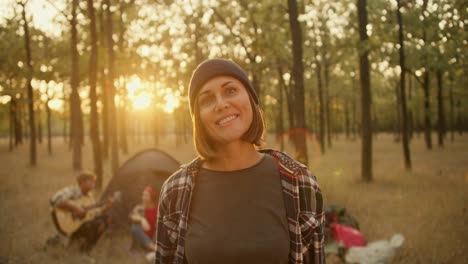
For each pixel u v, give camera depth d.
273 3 10.12
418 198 7.84
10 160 19.77
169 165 6.59
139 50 18.39
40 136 38.69
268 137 46.56
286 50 12.21
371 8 11.84
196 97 1.33
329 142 28.16
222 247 1.25
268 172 1.35
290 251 1.31
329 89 29.36
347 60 21.17
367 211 6.96
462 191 8.33
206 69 1.31
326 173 11.94
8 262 5.07
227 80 1.29
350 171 12.49
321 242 1.39
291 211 1.32
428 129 22.56
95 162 10.28
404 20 11.47
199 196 1.36
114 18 16.66
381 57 12.47
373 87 32.25
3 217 7.14
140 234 5.57
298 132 8.88
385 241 4.80
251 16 11.26
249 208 1.29
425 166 13.33
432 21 9.94
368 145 10.45
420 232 5.57
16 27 15.48
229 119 1.26
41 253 5.42
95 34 11.53
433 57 10.94
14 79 16.17
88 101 30.50
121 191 6.55
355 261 4.43
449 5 8.78
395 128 42.28
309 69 24.06
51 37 17.38
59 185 10.56
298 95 8.91
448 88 23.98
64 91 25.70
